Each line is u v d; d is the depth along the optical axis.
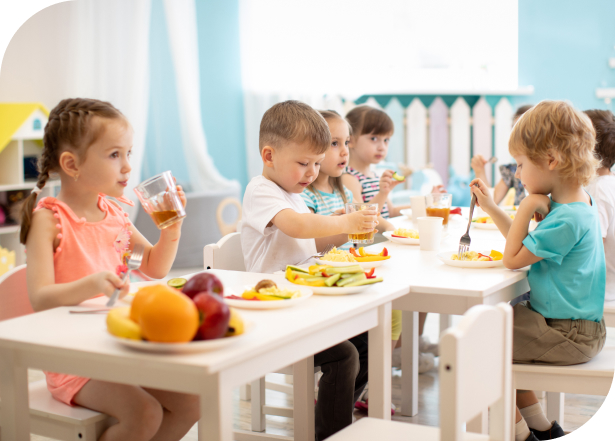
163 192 1.25
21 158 3.08
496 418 0.99
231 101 4.68
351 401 1.50
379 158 2.54
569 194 1.43
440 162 4.70
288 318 0.96
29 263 1.17
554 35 4.45
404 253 1.64
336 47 4.66
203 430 0.81
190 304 0.79
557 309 1.39
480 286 1.23
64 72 3.62
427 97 4.68
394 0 4.66
